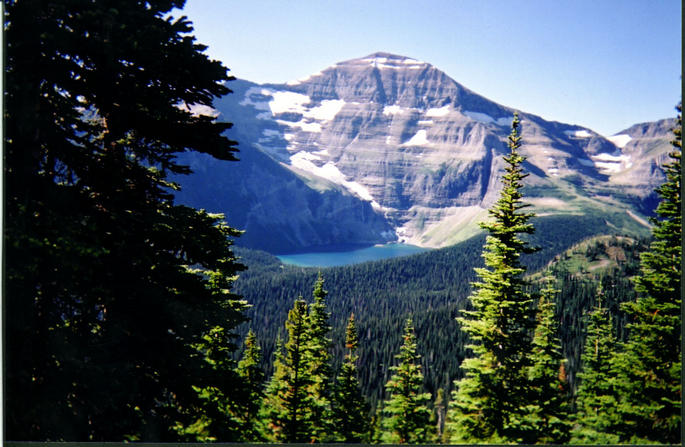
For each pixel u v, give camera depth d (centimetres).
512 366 2023
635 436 1958
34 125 964
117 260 1100
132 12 1018
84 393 1032
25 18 904
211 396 1445
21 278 898
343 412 2927
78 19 942
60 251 913
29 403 962
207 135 1143
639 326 2042
